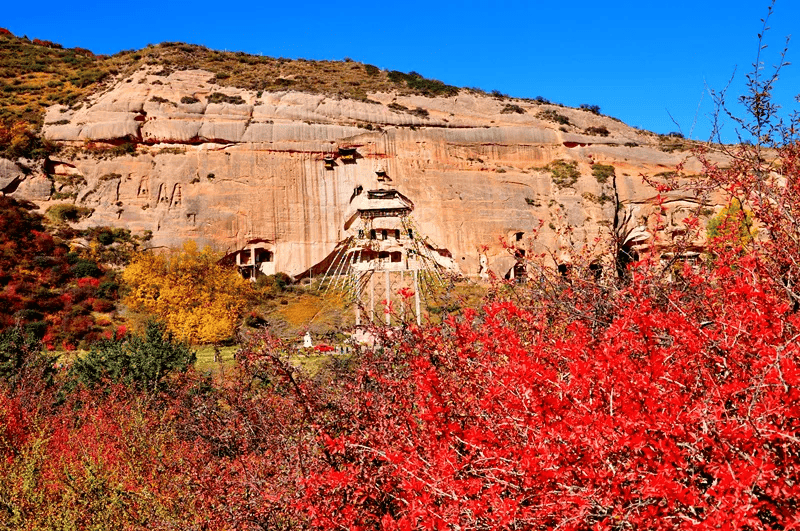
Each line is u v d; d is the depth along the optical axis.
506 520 3.33
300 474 5.24
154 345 17.03
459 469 3.88
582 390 3.60
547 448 3.43
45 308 36.56
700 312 5.00
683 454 3.35
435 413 4.33
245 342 7.24
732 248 5.31
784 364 3.20
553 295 6.20
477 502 3.55
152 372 15.62
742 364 3.68
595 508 3.46
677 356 3.86
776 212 5.05
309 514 4.66
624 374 3.45
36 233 43.00
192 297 36.72
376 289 38.84
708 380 3.55
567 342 4.16
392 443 4.78
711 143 5.75
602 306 5.59
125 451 9.48
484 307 5.00
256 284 44.78
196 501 7.21
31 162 46.94
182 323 34.41
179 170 48.25
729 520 2.85
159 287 38.00
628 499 3.23
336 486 4.69
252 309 39.72
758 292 3.85
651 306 4.34
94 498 8.20
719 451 3.08
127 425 10.59
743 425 3.05
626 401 3.43
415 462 3.98
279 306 41.41
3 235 41.38
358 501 4.71
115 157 48.38
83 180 47.62
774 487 2.91
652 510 3.16
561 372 4.41
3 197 44.69
